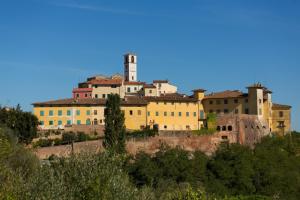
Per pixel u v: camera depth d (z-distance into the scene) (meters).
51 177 32.19
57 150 121.62
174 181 108.12
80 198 31.97
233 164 128.38
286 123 179.38
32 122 121.69
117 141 114.75
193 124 172.25
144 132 148.62
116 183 33.34
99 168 33.59
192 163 124.25
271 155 141.00
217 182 123.06
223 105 174.75
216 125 164.50
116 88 186.88
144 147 142.25
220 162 128.25
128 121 163.25
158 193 52.41
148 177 107.06
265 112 175.62
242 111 172.25
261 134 166.25
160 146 132.88
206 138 156.00
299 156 154.50
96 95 186.12
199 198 49.66
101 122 163.25
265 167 129.50
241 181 123.38
